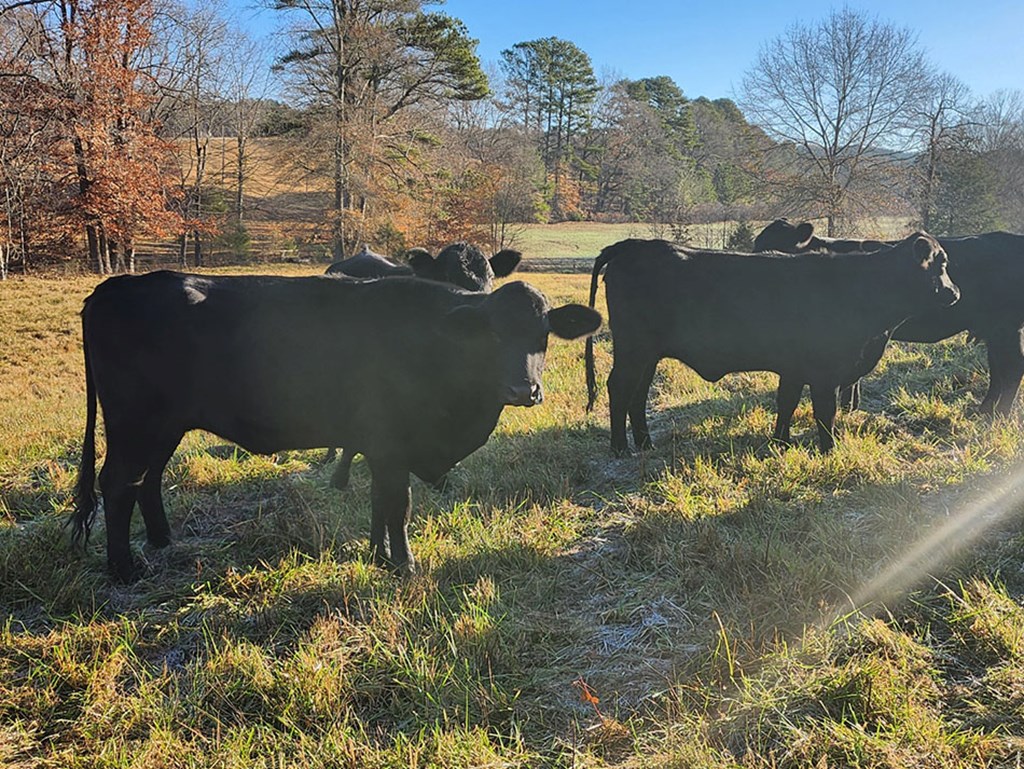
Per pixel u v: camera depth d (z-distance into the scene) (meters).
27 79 29.41
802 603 3.94
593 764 2.99
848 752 2.92
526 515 5.42
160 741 3.18
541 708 3.40
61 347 16.47
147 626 4.15
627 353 6.82
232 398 4.64
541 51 81.56
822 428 6.61
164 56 37.03
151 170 33.59
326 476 6.53
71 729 3.35
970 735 2.98
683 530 4.96
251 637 4.02
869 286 6.42
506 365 4.25
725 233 48.03
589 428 7.62
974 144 35.34
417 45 40.03
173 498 5.87
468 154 54.97
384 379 4.59
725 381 9.41
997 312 7.40
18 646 3.91
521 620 4.07
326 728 3.29
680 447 6.84
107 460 4.70
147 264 40.62
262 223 51.75
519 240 52.75
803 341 6.53
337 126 37.41
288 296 4.72
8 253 31.77
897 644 3.54
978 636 3.57
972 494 5.09
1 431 8.76
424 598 4.20
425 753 3.08
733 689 3.39
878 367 9.56
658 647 3.81
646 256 6.80
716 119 103.19
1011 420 6.82
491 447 6.95
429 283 4.78
